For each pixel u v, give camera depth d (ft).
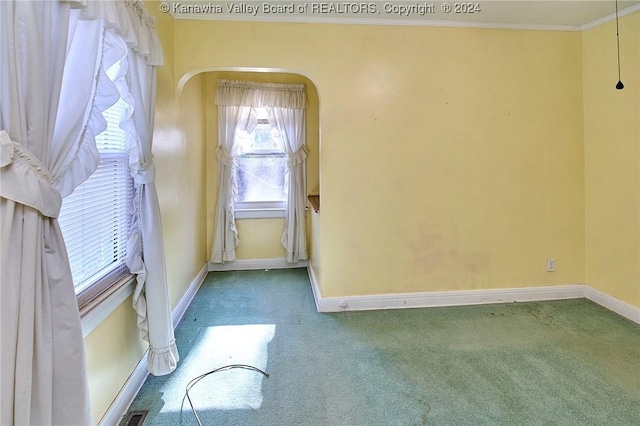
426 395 5.75
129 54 5.08
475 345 7.33
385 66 8.72
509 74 9.11
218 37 8.18
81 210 4.63
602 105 8.91
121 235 5.82
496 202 9.34
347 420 5.22
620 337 7.58
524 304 9.40
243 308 9.35
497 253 9.45
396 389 5.92
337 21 8.48
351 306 9.15
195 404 5.56
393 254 9.16
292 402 5.61
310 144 12.67
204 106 11.95
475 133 9.12
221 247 12.42
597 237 9.30
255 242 12.85
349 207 8.95
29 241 3.08
